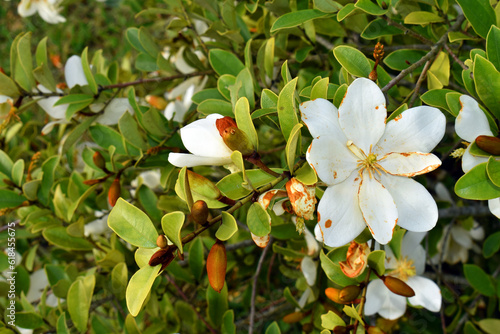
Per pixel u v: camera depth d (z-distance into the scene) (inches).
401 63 15.2
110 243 18.7
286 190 11.5
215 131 12.1
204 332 18.7
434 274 21.1
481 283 18.3
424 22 14.0
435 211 11.7
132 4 31.1
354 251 12.8
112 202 16.1
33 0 23.9
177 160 12.0
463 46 15.6
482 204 19.5
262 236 11.5
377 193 11.7
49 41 48.8
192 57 18.7
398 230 14.6
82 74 18.3
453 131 18.5
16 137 23.3
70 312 16.1
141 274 11.1
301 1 16.8
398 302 15.4
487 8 13.3
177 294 20.3
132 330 16.0
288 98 11.5
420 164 11.6
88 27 47.6
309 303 16.8
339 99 12.6
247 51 15.2
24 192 17.8
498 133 12.1
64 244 17.9
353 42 17.5
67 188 19.4
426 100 12.6
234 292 25.4
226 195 11.8
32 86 17.3
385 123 11.8
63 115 18.0
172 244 11.4
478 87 11.9
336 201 11.5
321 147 11.2
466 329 17.8
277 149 18.5
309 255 16.8
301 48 17.3
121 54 44.2
